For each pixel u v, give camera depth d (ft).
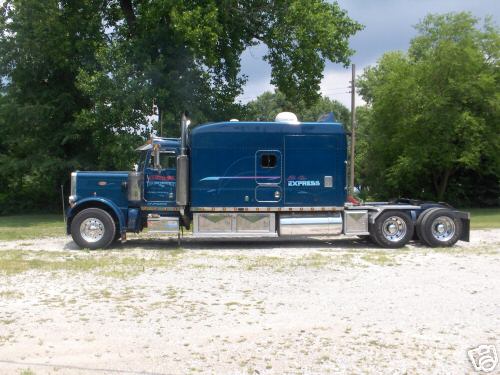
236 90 86.69
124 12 86.22
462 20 101.24
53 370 16.49
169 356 17.74
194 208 43.32
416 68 103.65
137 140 74.43
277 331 20.44
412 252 41.75
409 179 112.78
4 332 20.16
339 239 50.98
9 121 84.79
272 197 43.78
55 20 80.02
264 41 84.33
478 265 35.17
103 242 43.01
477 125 97.96
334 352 18.13
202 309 23.65
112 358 17.54
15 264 34.58
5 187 100.63
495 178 117.08
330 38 76.84
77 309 23.57
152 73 74.02
